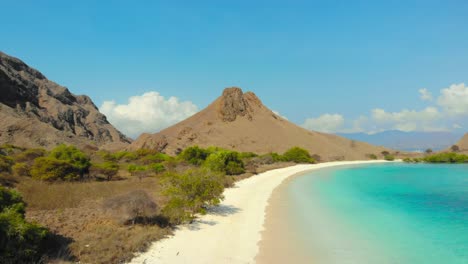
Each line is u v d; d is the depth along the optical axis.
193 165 43.09
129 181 28.95
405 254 11.98
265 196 25.27
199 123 131.25
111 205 13.67
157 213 15.46
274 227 15.67
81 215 15.13
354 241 13.58
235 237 13.70
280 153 106.69
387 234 14.75
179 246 12.02
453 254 12.02
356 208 21.17
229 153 42.19
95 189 22.48
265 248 12.44
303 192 28.72
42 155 41.28
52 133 87.94
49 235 10.83
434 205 22.61
